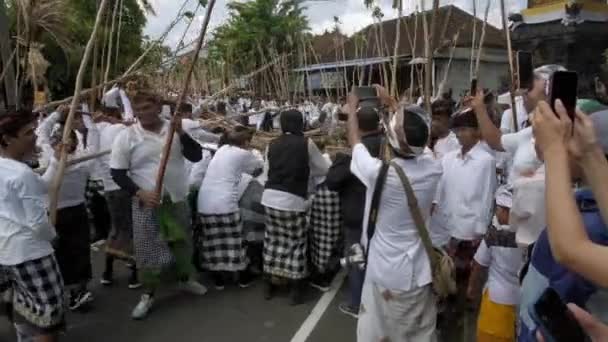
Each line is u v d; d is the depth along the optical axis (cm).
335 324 436
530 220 250
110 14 598
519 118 473
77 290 455
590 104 183
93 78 515
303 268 471
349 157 423
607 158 154
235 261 496
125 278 534
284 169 466
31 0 474
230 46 1711
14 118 310
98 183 594
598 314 162
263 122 1463
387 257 291
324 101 1888
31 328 329
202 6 481
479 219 370
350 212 419
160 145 434
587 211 165
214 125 641
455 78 1769
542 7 957
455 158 384
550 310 156
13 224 312
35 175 318
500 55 1975
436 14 454
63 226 429
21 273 316
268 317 449
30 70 508
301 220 471
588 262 131
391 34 1839
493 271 315
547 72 270
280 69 1864
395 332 298
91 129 502
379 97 351
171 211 434
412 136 282
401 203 287
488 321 317
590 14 908
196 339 411
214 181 493
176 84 970
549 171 143
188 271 455
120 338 411
